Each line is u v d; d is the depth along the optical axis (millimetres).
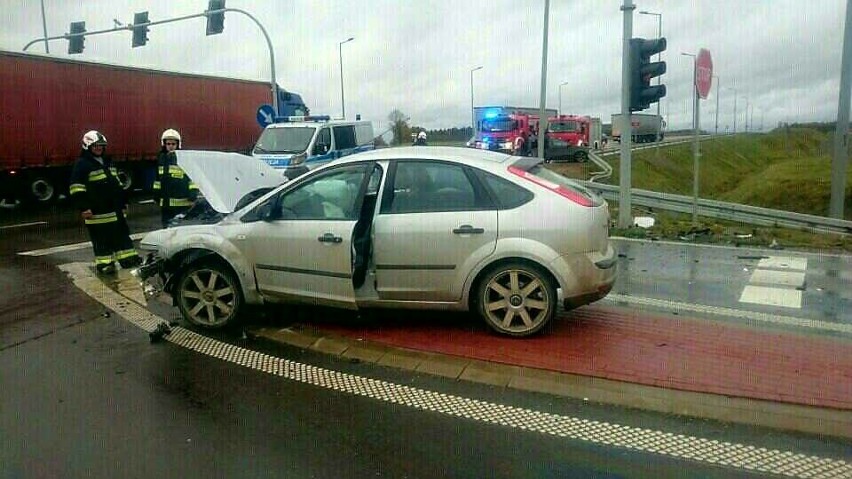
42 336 5691
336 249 5344
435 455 3596
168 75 19703
